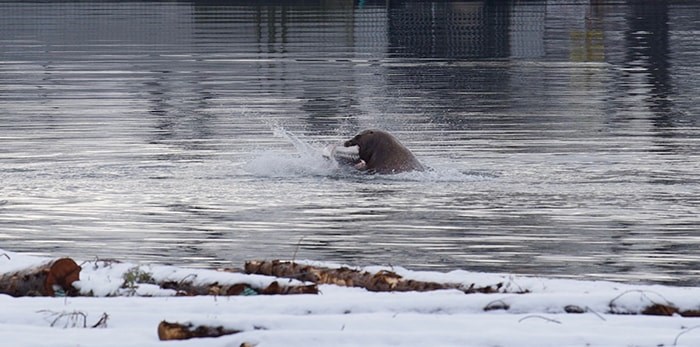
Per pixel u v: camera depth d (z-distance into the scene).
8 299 23.92
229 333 20.95
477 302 22.53
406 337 20.38
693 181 45.22
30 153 51.62
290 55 101.00
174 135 57.91
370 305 22.52
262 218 38.84
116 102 71.06
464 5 153.75
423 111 68.00
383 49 107.69
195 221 38.41
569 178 45.91
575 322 21.55
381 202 41.25
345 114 66.94
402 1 155.38
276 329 21.06
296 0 156.88
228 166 48.25
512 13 143.75
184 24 128.12
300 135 58.75
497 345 20.09
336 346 20.11
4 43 109.12
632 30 121.94
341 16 137.50
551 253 34.09
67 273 25.56
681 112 66.75
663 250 34.38
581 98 73.81
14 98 72.75
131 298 23.83
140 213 39.69
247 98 73.81
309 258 33.47
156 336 21.05
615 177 46.09
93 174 46.66
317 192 43.06
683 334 20.62
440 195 42.53
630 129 59.75
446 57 101.06
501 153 51.97
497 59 99.50
